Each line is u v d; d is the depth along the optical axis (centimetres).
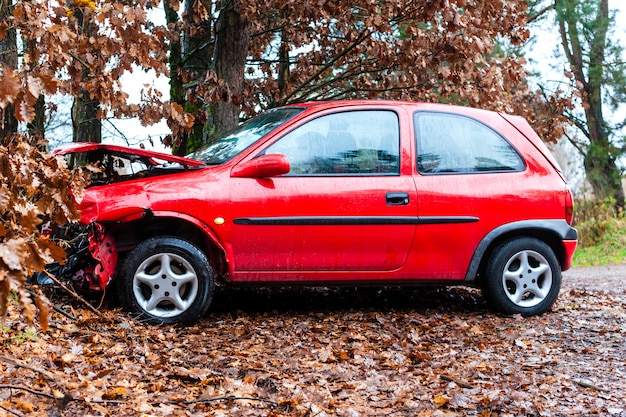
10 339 445
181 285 574
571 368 502
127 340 501
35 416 345
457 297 745
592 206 2258
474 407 409
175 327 564
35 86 293
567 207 657
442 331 594
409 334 575
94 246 547
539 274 657
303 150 607
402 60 973
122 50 541
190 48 1203
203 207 572
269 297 712
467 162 643
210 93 902
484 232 636
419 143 634
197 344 521
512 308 653
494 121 666
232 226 580
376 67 1054
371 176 613
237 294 721
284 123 614
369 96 1081
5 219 325
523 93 1194
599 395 440
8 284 249
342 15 969
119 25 516
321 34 1090
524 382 457
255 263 591
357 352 518
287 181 596
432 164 633
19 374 396
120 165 649
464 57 929
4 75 281
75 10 645
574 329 622
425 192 620
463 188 631
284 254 595
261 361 485
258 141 604
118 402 370
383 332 584
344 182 605
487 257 653
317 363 485
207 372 444
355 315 636
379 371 481
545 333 601
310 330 581
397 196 611
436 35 941
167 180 579
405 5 918
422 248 622
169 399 392
